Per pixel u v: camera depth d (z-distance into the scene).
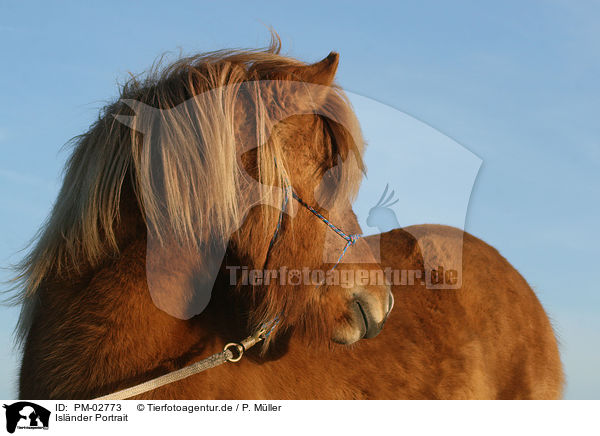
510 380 2.84
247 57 1.88
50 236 1.76
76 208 1.73
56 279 1.73
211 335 1.90
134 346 1.69
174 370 1.75
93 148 1.75
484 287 2.88
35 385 1.70
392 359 2.46
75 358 1.65
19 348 1.86
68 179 1.80
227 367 1.95
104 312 1.67
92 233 1.69
